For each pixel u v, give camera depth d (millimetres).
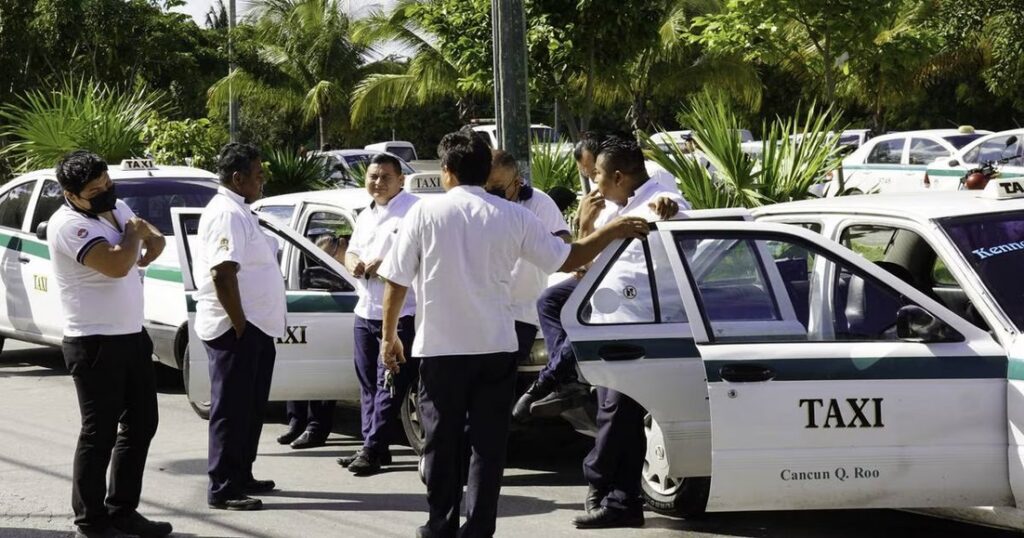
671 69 30062
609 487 6328
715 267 5824
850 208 6477
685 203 6523
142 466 6227
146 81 28797
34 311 11188
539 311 6887
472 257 5430
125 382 6078
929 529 6293
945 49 18766
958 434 5371
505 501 6945
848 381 5426
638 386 5891
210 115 37531
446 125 49688
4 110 24953
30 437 8664
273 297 6859
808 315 5777
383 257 7336
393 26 33312
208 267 6664
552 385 6812
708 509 5531
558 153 14922
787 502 5469
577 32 13445
